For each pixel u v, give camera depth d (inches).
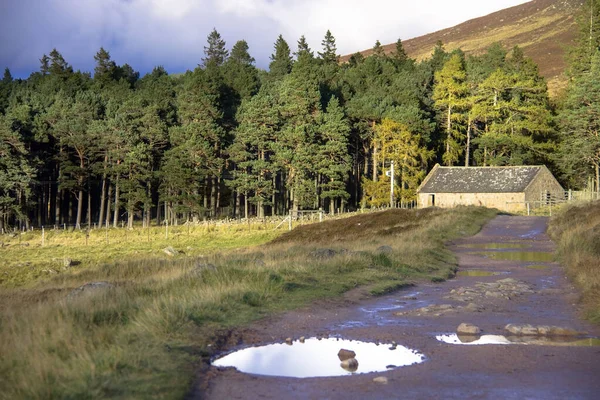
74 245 2064.5
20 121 3061.0
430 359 382.9
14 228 2869.1
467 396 308.3
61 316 426.6
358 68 4857.3
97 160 3363.7
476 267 894.4
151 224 3230.8
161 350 368.8
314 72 3838.6
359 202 3870.6
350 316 524.1
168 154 3181.6
